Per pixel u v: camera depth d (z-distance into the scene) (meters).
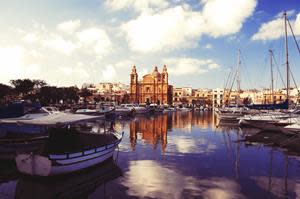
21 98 87.94
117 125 52.34
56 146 17.97
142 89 159.00
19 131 22.80
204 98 190.00
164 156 23.50
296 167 19.89
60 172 16.58
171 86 170.25
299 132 28.09
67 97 101.19
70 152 17.11
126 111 78.44
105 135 24.33
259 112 53.12
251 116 45.00
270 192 14.60
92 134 22.98
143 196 13.99
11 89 81.81
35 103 30.56
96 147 19.08
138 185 15.70
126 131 42.38
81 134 21.69
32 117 25.78
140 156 23.50
